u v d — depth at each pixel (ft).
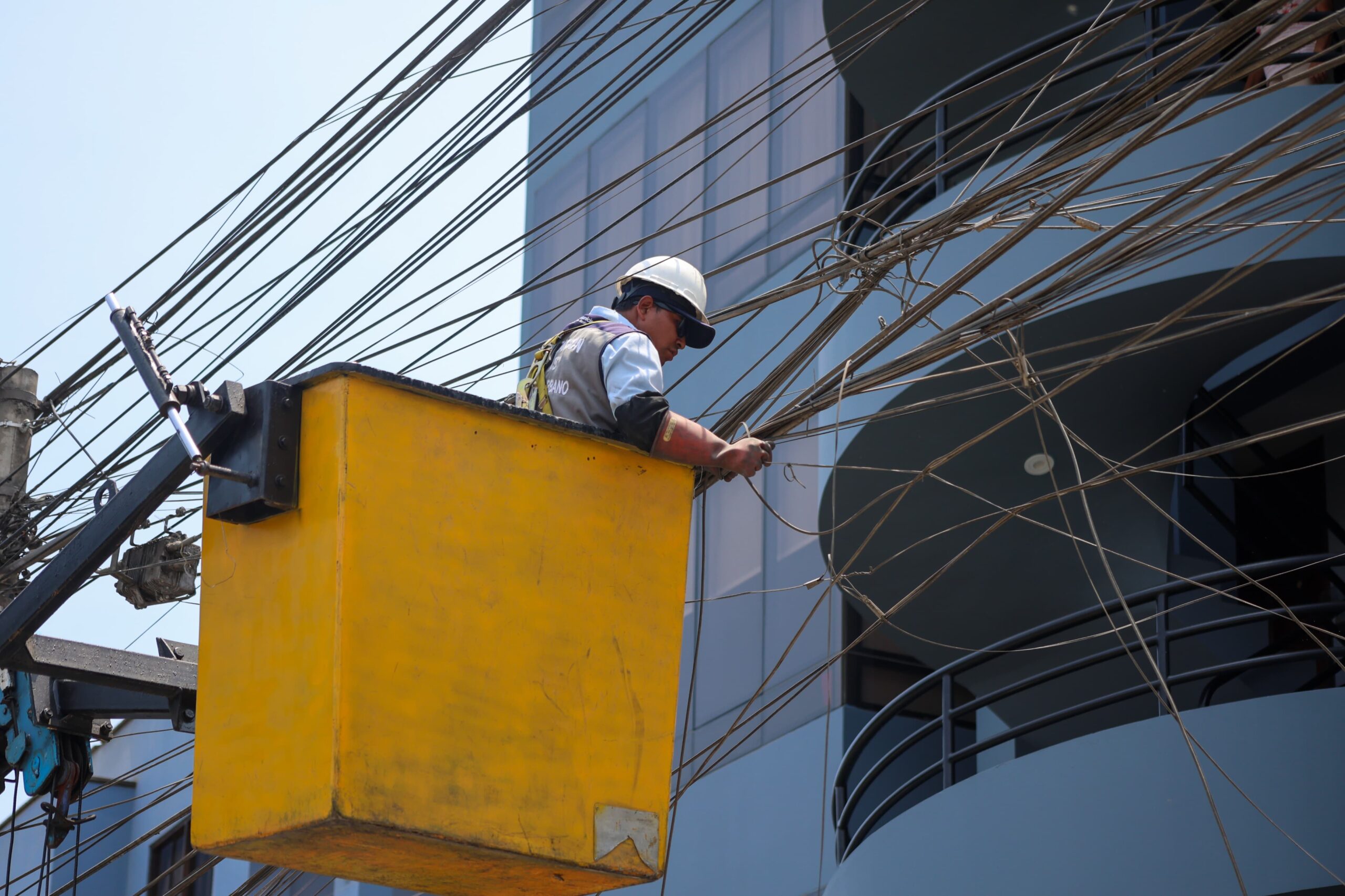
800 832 49.29
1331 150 14.43
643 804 15.30
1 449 31.17
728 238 58.70
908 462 38.50
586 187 67.41
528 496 15.31
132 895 77.15
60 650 23.24
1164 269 31.50
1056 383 36.17
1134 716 48.91
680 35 62.95
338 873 15.24
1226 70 14.49
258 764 14.20
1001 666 48.29
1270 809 27.81
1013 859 30.14
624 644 15.56
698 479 17.10
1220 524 39.58
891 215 41.11
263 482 14.37
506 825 14.40
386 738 13.89
